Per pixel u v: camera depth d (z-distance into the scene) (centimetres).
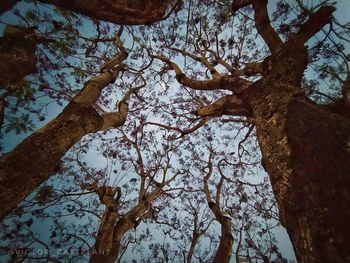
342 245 165
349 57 560
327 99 518
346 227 171
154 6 556
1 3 408
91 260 669
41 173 326
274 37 510
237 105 527
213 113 579
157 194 870
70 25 684
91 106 449
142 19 559
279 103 341
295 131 276
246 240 1031
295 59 405
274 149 291
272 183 275
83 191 793
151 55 852
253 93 425
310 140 251
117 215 763
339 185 195
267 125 333
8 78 404
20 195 302
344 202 184
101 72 572
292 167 247
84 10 488
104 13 506
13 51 424
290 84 379
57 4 473
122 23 545
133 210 790
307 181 219
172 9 612
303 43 425
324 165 218
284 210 236
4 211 286
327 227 180
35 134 362
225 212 975
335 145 231
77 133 396
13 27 464
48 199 736
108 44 874
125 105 606
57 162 354
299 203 215
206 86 626
